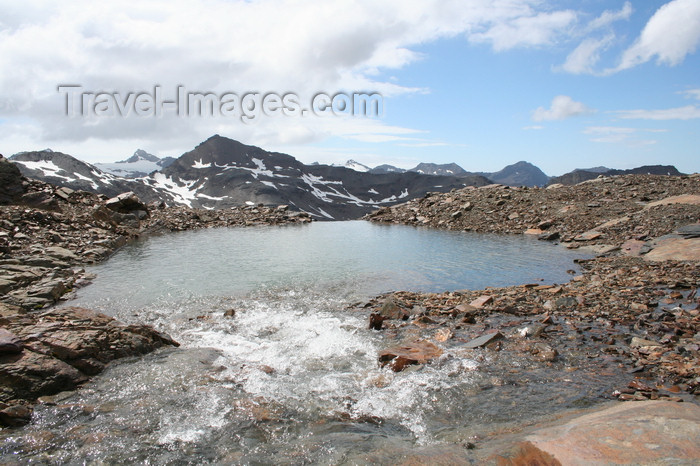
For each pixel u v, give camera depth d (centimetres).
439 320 1245
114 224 3198
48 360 842
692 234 2184
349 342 1082
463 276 1891
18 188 3042
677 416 581
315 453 601
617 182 3931
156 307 1420
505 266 2089
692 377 783
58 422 702
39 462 592
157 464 588
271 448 623
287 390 816
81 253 2250
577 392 762
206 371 902
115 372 891
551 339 1042
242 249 2659
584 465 493
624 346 980
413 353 961
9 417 694
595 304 1328
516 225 3416
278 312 1365
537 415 686
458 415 710
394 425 690
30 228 2425
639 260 2008
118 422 702
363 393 802
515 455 533
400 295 1542
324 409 743
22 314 1106
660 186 3575
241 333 1162
